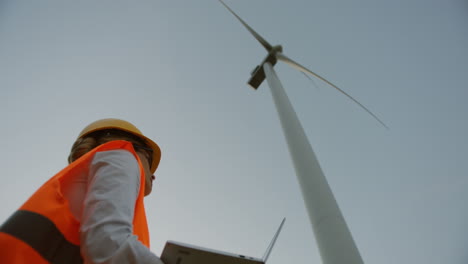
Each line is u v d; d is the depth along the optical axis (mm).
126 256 1301
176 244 1529
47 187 1606
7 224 1331
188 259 1568
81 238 1434
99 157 1854
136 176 1860
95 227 1401
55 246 1427
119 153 1905
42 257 1343
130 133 2826
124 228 1447
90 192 1608
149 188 2637
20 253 1261
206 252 1550
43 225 1409
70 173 1809
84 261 1382
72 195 1726
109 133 2719
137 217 1937
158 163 3141
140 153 2715
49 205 1515
